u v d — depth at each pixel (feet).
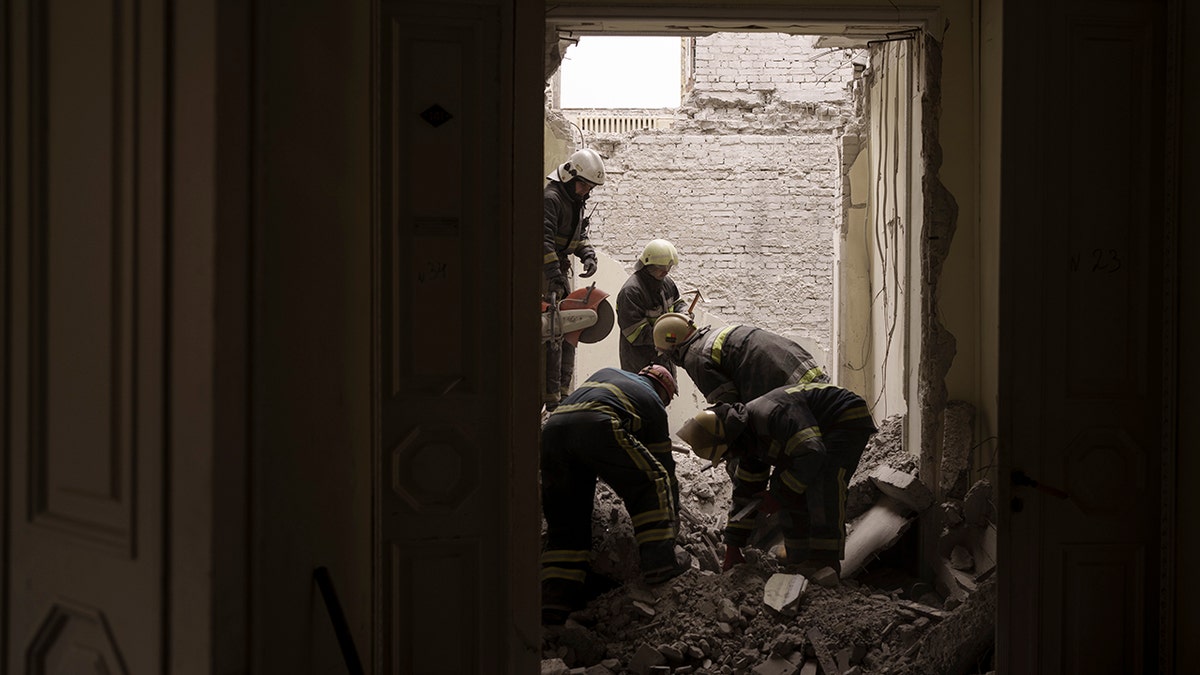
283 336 5.28
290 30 5.41
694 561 12.64
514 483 7.78
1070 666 8.08
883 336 14.70
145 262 4.82
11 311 5.41
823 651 9.97
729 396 13.35
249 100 4.81
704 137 25.21
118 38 4.91
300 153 5.61
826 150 25.13
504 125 7.66
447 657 7.79
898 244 13.56
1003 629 8.02
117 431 4.97
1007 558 8.01
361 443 7.14
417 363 7.68
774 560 12.06
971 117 11.53
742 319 25.20
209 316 4.56
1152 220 8.02
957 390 11.73
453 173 7.67
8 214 5.40
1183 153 7.78
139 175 4.83
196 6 4.60
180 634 4.67
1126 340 8.06
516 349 7.74
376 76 7.40
